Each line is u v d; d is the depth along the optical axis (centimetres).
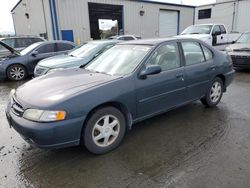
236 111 460
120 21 2022
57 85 316
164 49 384
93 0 1742
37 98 283
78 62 667
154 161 293
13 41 1080
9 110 309
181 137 355
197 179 255
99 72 374
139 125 401
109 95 302
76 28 1700
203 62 439
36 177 269
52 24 1602
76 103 276
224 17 2677
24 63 862
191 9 2497
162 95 369
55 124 263
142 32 2127
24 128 268
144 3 2067
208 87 455
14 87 754
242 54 842
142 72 337
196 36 1182
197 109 474
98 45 741
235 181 250
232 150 312
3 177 270
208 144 330
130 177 263
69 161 298
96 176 267
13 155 317
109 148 317
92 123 294
